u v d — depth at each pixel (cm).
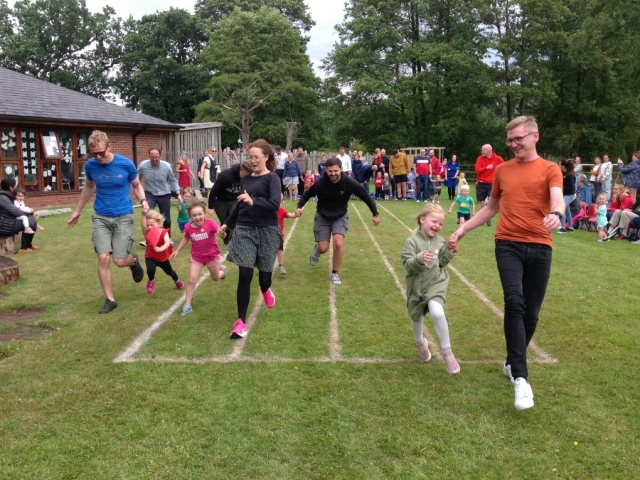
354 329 552
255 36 4419
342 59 3841
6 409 383
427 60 3581
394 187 2100
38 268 832
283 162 1922
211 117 4469
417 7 3656
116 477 309
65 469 316
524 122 392
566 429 359
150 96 5284
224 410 382
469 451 335
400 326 564
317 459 327
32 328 561
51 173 1814
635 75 3006
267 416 375
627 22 2700
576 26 3653
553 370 454
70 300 660
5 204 935
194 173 2358
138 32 5453
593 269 851
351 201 1977
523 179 395
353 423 367
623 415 378
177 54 5525
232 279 773
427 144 3934
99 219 616
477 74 3566
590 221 1301
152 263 679
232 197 778
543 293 403
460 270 828
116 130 2005
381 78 3631
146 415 375
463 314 606
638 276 802
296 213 756
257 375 439
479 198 1416
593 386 423
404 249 443
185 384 422
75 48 5519
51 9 5300
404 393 410
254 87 4194
